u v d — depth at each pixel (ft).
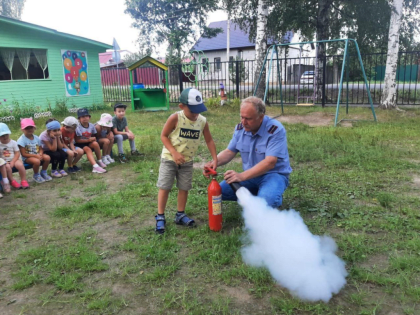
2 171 15.72
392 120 33.81
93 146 19.47
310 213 12.74
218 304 7.82
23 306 8.00
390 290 8.09
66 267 9.42
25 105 45.06
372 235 10.89
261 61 47.98
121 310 7.79
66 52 50.08
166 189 11.42
